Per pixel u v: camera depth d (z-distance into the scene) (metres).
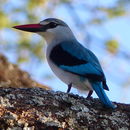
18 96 10.14
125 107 10.55
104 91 11.49
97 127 9.66
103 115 9.98
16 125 9.09
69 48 12.80
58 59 12.60
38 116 9.42
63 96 10.38
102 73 11.83
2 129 9.00
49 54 13.02
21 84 14.33
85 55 12.40
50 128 9.23
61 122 9.46
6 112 9.29
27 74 14.83
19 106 9.75
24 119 9.26
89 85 11.78
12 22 18.45
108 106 10.31
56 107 9.98
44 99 10.20
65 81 12.37
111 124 9.80
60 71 12.43
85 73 11.88
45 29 13.61
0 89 10.41
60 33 13.55
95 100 10.73
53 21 13.64
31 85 14.56
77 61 12.23
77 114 9.81
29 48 18.39
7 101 9.75
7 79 14.15
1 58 14.64
